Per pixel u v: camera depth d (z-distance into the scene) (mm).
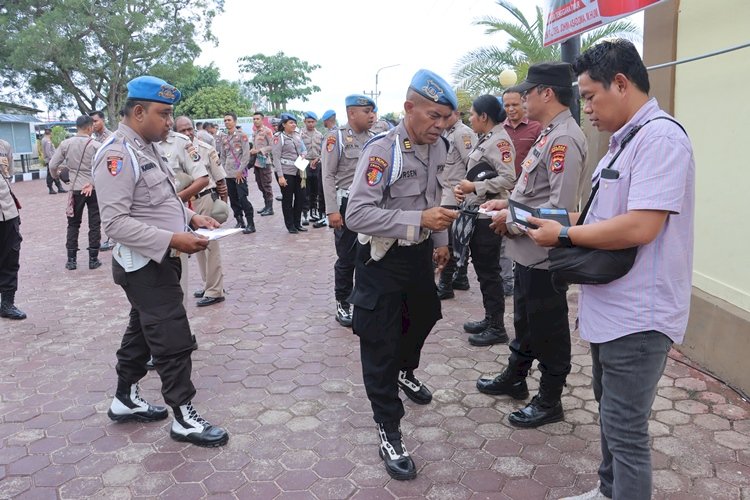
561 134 2781
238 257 7590
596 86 1973
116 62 27859
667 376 3664
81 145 6910
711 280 3760
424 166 2738
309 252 7824
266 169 11016
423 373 3855
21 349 4473
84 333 4824
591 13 4387
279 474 2758
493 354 4160
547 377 3086
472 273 6547
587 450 2904
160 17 27922
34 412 3428
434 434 3092
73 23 25156
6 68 27359
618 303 1953
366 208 2568
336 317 5000
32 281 6605
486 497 2559
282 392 3629
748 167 3383
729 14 3436
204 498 2586
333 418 3295
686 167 1818
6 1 26859
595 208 2055
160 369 2959
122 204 2791
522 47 12047
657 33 4109
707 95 3688
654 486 2582
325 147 4699
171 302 2920
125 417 3271
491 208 3096
